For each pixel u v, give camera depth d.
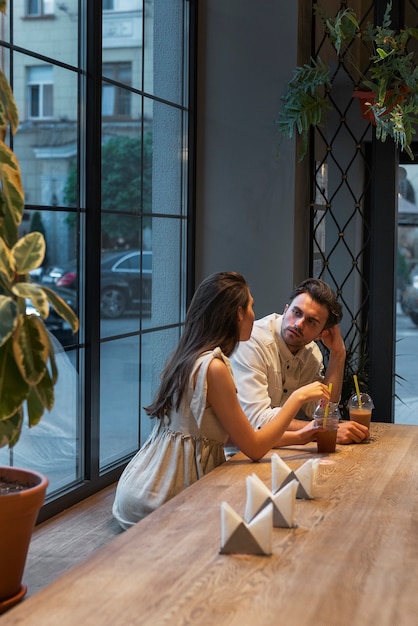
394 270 4.91
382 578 1.71
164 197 4.77
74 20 3.87
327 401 2.92
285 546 1.90
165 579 1.67
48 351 2.28
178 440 2.92
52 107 3.73
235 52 4.95
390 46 4.53
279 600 1.58
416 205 6.91
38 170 3.65
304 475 2.31
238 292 2.93
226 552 1.83
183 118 4.96
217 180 5.04
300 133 4.82
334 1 5.59
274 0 4.86
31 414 2.42
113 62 4.17
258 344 3.42
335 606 1.56
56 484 3.89
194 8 4.95
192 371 2.81
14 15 3.42
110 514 3.85
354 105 6.65
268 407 3.32
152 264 4.67
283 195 4.89
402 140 4.46
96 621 1.47
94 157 3.99
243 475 2.55
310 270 5.11
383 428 3.36
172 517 2.09
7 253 2.23
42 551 3.36
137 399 4.58
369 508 2.22
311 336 3.47
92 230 4.00
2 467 2.76
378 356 4.95
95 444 4.12
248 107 4.94
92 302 4.02
